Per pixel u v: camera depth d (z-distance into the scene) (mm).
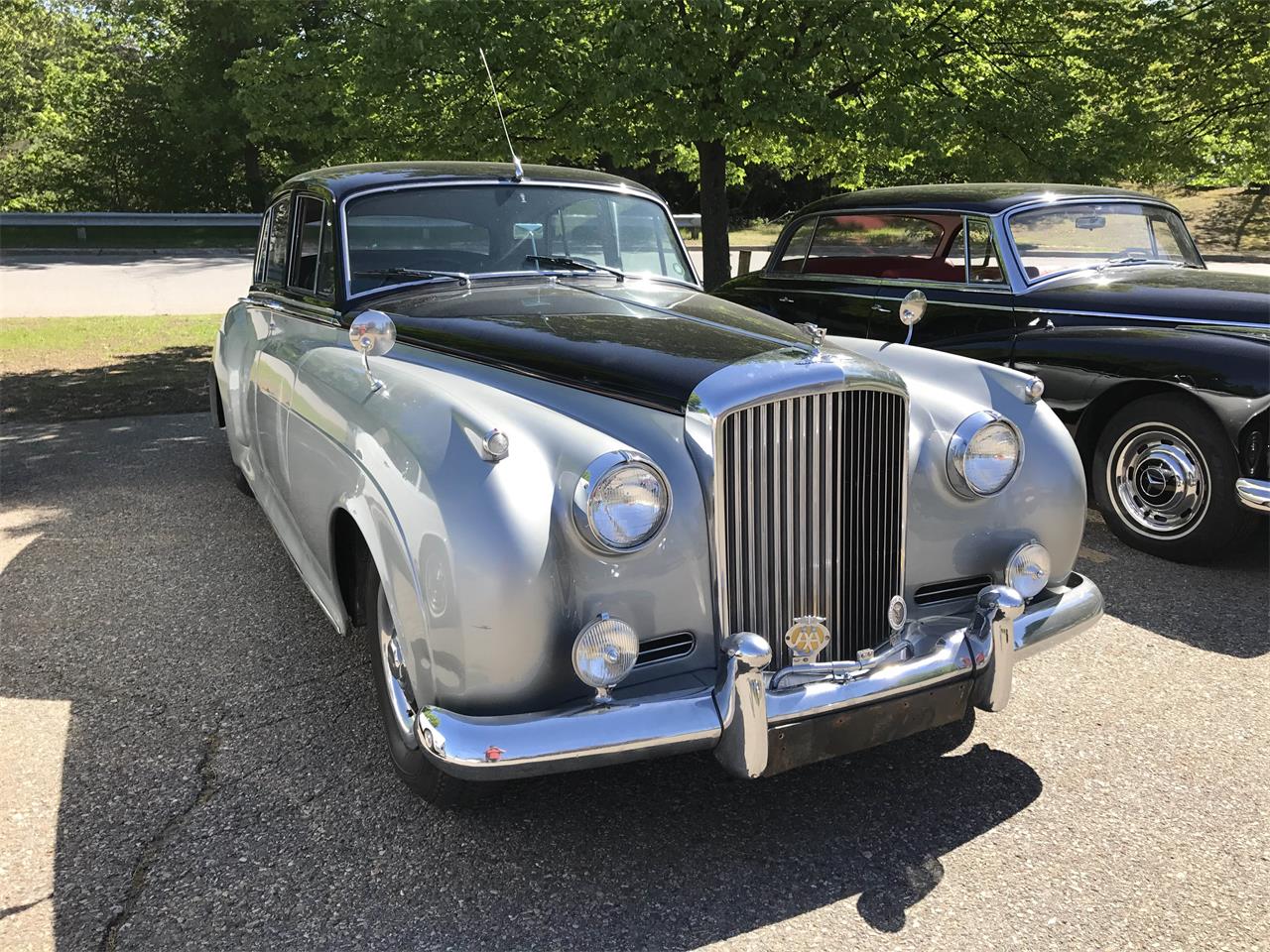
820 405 2555
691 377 2572
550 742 2234
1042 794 2896
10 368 9781
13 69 30281
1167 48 9422
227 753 3070
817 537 2611
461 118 8938
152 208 32500
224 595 4301
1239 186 32469
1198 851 2639
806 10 8211
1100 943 2301
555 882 2506
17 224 23172
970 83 9242
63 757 3039
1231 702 3432
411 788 2746
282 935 2307
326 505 2941
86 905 2391
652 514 2377
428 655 2348
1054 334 5301
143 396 8625
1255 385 4387
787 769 2480
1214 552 4664
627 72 7781
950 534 2965
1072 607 2961
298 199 4203
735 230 31312
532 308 3418
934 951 2275
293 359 3605
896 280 6223
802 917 2385
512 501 2305
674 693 2391
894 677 2559
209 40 27281
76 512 5461
